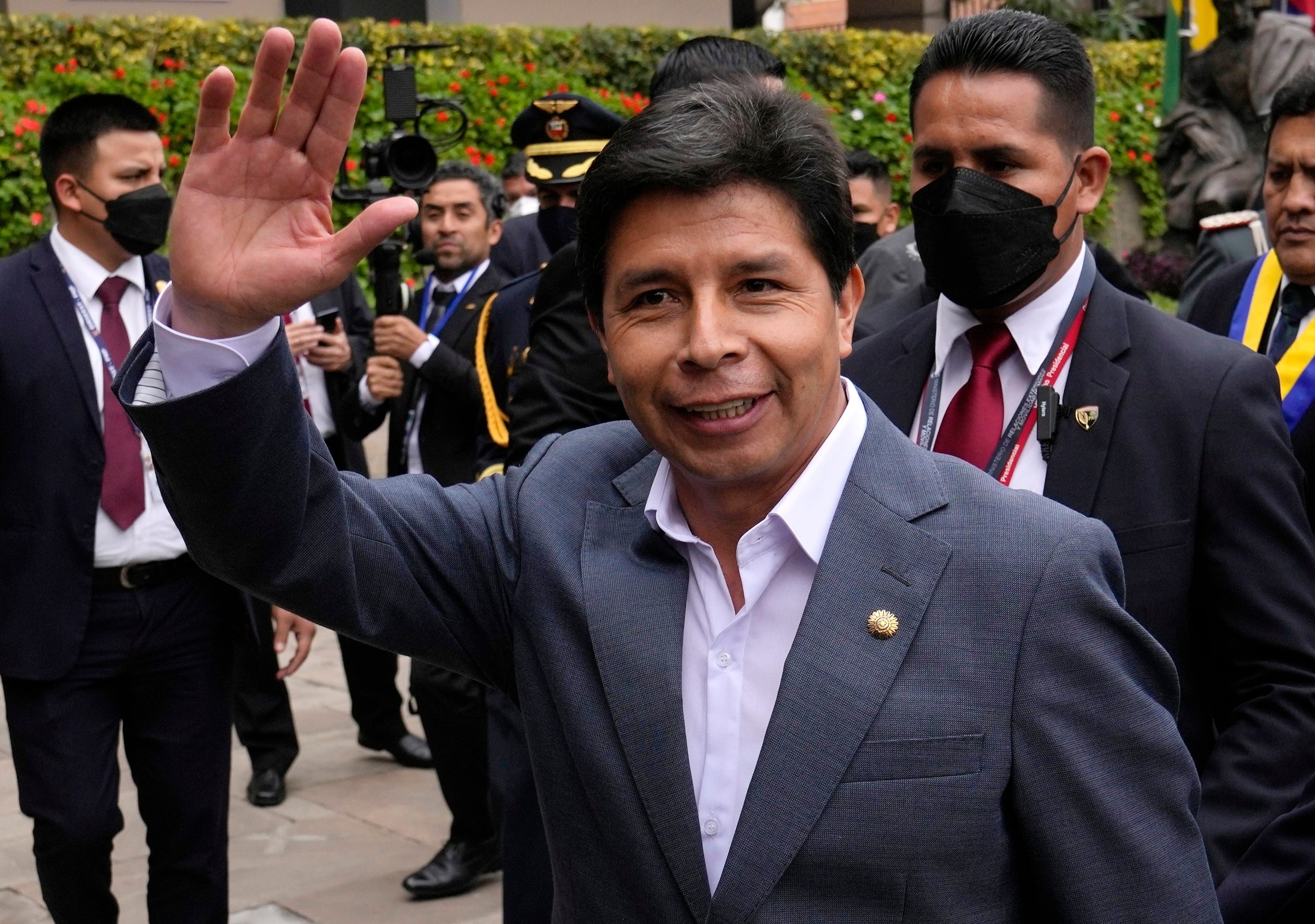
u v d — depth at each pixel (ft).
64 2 29.48
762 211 4.36
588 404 9.23
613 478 5.11
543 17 35.09
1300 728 6.13
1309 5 33.17
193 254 4.27
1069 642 4.30
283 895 13.65
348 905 13.41
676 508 4.81
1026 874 4.45
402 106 14.78
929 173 7.09
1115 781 4.29
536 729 4.83
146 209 10.88
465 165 17.51
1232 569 6.31
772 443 4.46
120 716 10.92
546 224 12.69
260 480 4.36
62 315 10.73
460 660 5.16
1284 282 10.12
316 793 16.74
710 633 4.68
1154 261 32.86
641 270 4.41
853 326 5.04
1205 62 32.24
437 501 5.14
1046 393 6.72
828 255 4.50
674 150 4.30
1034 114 6.77
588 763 4.58
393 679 17.60
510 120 29.07
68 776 10.46
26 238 24.66
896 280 14.92
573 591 4.74
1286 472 6.43
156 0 30.71
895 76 34.42
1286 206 9.65
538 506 5.00
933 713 4.27
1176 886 4.28
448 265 17.13
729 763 4.52
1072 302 6.95
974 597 4.37
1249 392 6.48
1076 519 4.52
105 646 10.61
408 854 14.80
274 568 4.51
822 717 4.31
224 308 4.28
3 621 10.46
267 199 4.33
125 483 10.61
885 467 4.69
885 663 4.33
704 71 9.28
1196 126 32.45
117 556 10.61
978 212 6.68
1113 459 6.54
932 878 4.23
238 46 26.96
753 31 33.40
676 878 4.39
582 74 30.68
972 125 6.80
